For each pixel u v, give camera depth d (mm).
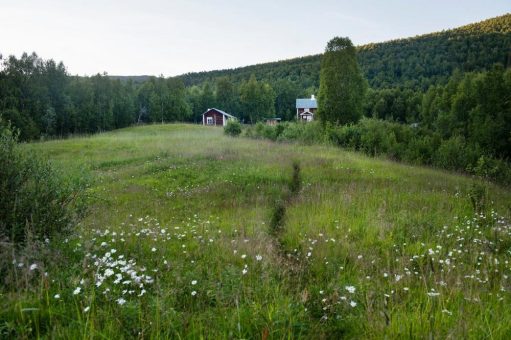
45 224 5641
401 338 3352
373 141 25656
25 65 58938
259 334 3393
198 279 4840
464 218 9000
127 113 70562
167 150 25078
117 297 3955
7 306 3609
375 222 8305
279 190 12992
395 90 91250
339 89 32531
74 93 64125
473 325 3486
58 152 25609
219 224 8836
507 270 5629
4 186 5398
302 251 6582
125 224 8305
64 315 3471
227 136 39500
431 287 4781
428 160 23203
